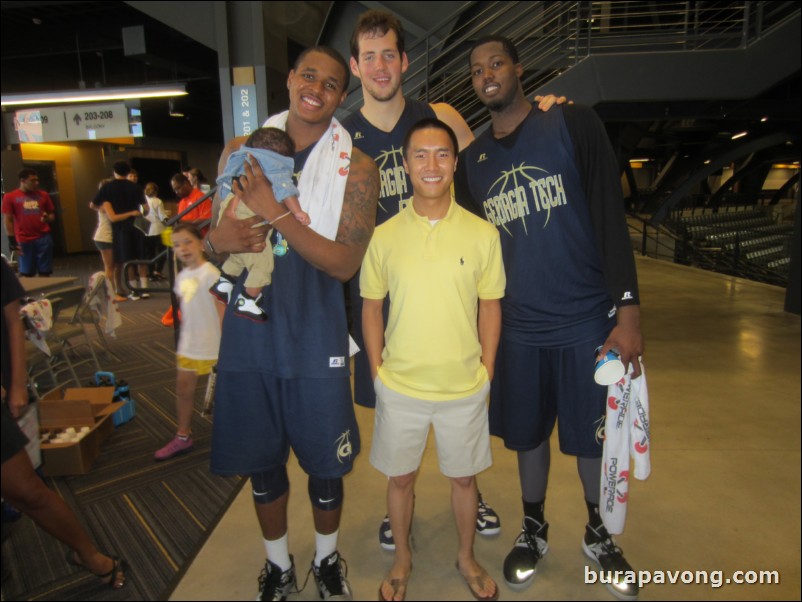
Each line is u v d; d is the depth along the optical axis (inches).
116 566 77.5
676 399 139.8
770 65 180.9
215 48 192.2
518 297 72.6
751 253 550.0
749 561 78.5
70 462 107.0
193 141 597.9
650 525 86.7
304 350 62.8
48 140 334.3
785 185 919.0
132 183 292.0
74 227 503.5
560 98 71.2
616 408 68.9
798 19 178.9
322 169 59.6
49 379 166.1
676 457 108.4
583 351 71.1
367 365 79.5
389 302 75.4
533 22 222.2
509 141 71.8
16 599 74.9
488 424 73.1
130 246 292.5
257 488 67.9
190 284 110.9
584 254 70.3
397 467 68.4
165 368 177.0
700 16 303.4
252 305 61.1
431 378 65.5
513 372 74.3
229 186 60.2
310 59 59.1
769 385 149.7
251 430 64.8
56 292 146.9
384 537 82.7
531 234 70.7
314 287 63.1
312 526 89.3
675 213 674.2
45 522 69.1
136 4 188.1
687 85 185.0
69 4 302.8
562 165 68.3
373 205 62.9
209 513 95.0
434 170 62.0
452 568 78.6
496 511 92.4
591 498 77.4
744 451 110.8
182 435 116.4
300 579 77.9
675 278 335.0
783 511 90.3
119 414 130.7
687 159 655.1
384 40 70.0
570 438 74.0
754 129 579.5
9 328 71.6
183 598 73.9
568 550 82.2
